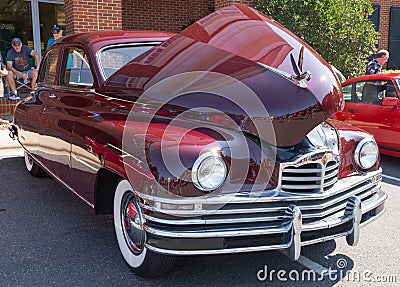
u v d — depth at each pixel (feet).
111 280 9.32
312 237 8.86
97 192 10.06
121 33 13.01
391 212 13.73
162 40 12.68
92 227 12.34
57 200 14.76
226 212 7.98
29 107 14.92
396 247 11.13
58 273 9.64
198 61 9.71
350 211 9.23
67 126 11.37
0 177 17.54
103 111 10.44
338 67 30.55
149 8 39.75
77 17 26.30
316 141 9.12
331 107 9.11
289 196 8.41
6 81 29.12
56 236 11.68
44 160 13.70
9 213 13.43
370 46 31.78
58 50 14.06
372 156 10.21
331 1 29.48
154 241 7.98
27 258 10.37
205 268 9.91
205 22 10.58
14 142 22.68
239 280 9.41
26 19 37.50
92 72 11.76
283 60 9.44
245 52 9.65
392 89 19.92
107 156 9.05
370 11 31.73
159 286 9.09
